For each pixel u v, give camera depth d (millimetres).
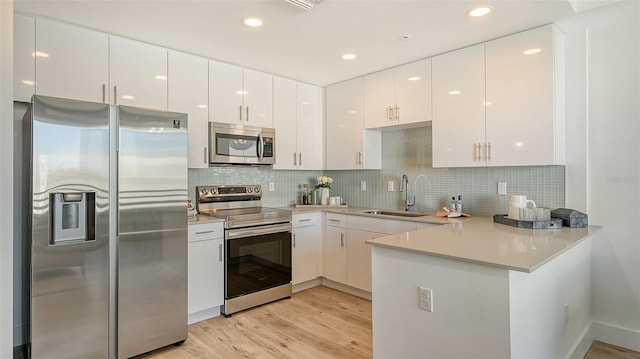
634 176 2342
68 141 2043
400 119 3352
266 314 3008
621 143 2381
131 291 2277
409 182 3686
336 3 2154
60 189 2014
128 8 2211
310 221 3672
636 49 2311
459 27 2502
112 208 2217
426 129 3537
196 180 3416
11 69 1567
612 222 2422
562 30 2543
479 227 2418
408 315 1761
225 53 3035
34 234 1947
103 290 2182
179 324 2486
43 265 1977
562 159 2555
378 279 1886
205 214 3215
